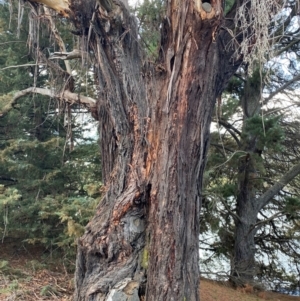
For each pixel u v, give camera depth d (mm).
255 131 7559
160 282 3502
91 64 4258
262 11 3348
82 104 4738
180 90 3652
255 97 8969
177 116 3668
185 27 3553
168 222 3594
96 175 8328
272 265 10273
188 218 3691
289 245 10305
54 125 8539
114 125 4109
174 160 3652
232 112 9211
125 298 3562
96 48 4070
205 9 3350
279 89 8758
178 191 3631
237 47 3984
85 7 3754
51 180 7953
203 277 8750
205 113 3785
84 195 8320
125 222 3830
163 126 3748
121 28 3912
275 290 10125
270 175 10219
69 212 6543
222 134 9539
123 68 3980
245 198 9328
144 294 3668
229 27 3984
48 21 4801
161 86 3887
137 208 3854
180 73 3650
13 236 8523
